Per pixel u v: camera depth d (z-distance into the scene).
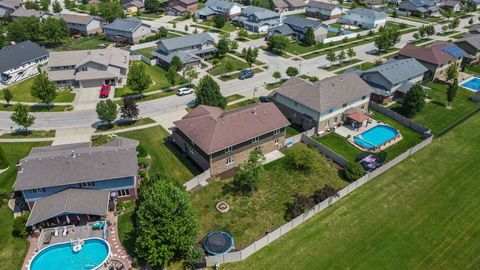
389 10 166.88
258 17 133.88
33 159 48.94
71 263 41.84
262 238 43.28
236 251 41.44
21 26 121.62
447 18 156.50
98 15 155.38
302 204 47.81
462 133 68.94
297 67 102.88
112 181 49.22
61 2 184.25
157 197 40.06
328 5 154.12
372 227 47.03
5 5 148.88
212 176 56.88
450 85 78.25
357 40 127.25
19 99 83.38
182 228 39.62
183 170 58.16
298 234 45.88
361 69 100.44
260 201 51.66
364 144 65.25
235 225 47.38
